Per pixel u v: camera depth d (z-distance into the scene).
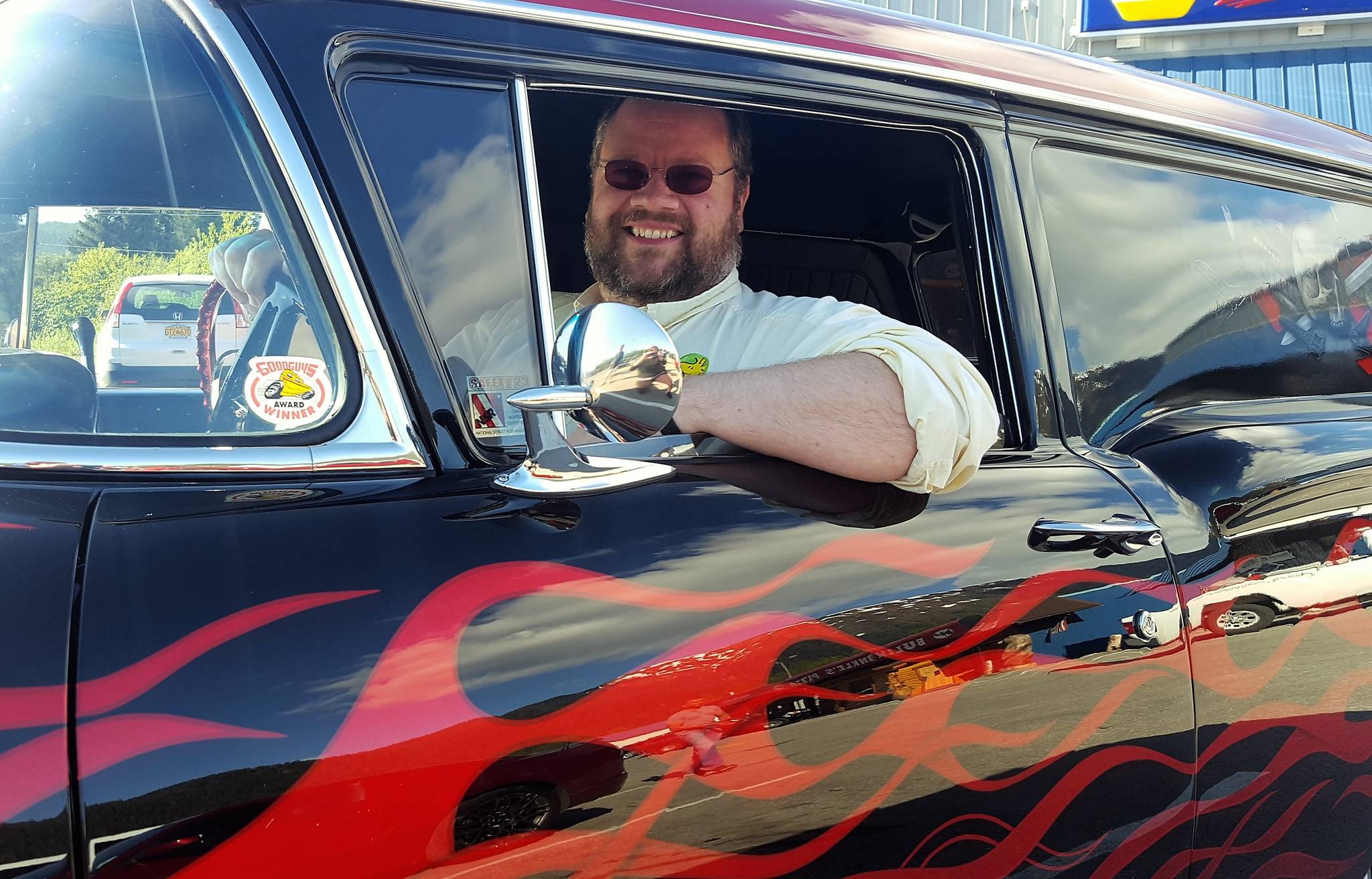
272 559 0.99
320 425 1.13
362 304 1.14
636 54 1.34
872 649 1.23
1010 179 1.65
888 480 1.36
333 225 1.14
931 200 2.08
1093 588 1.46
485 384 1.21
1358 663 1.84
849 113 1.51
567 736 1.02
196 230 1.16
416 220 1.19
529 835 1.00
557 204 2.26
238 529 1.01
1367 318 2.18
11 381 1.10
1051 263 1.69
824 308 1.76
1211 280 1.93
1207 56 11.94
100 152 1.18
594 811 1.04
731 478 1.29
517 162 1.26
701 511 1.22
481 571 1.05
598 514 1.16
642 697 1.07
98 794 0.84
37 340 1.14
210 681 0.90
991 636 1.34
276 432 1.12
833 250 2.38
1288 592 1.71
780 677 1.16
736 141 1.94
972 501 1.43
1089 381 1.73
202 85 1.15
